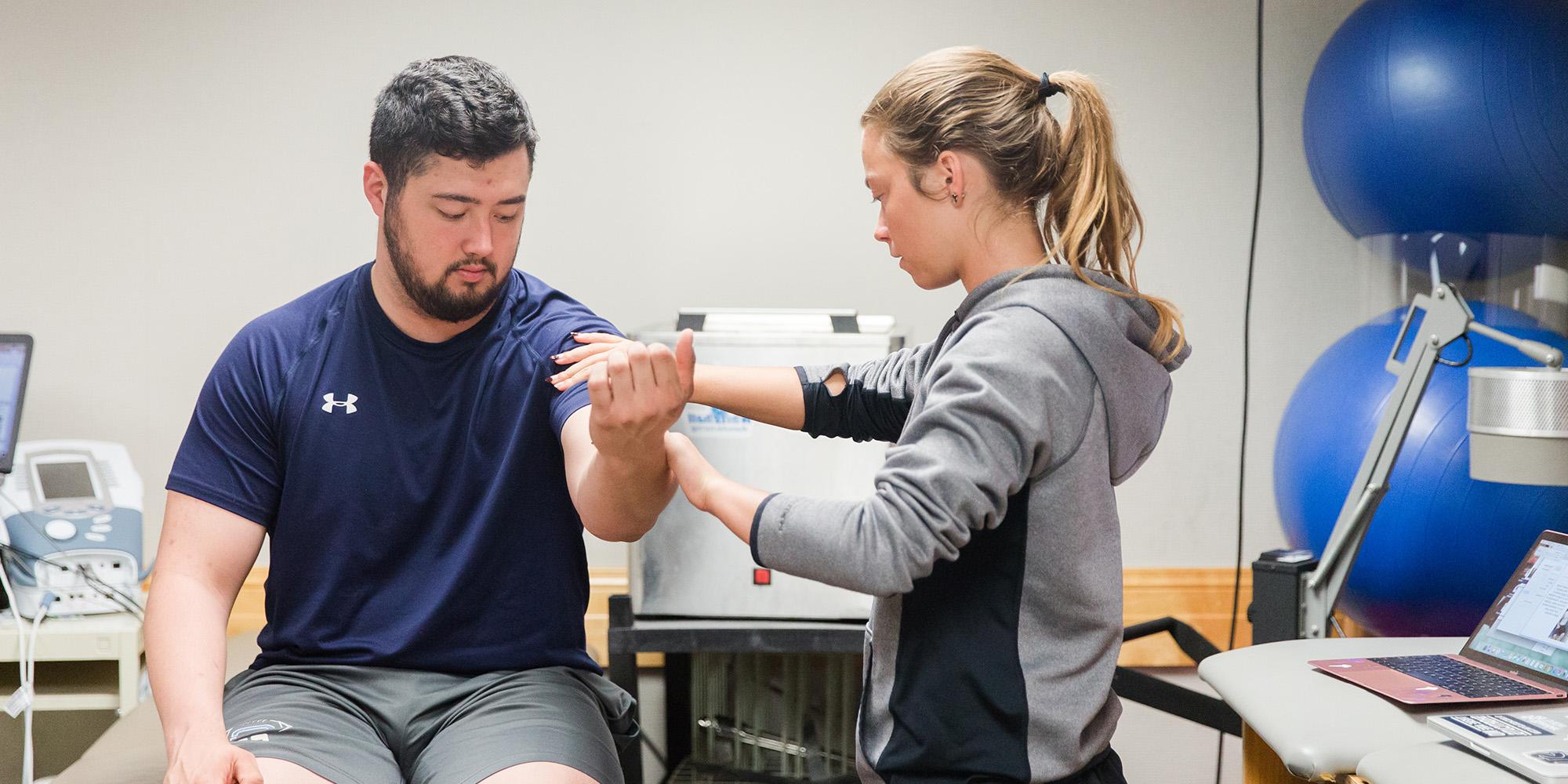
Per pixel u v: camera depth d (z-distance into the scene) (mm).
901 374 1320
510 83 1249
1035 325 1011
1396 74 2521
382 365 1309
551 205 2848
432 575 1312
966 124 1070
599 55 2818
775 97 2848
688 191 2859
